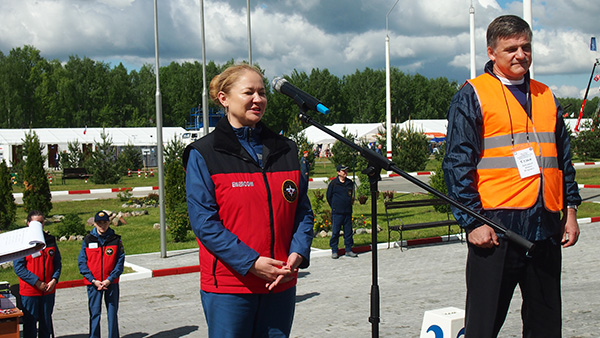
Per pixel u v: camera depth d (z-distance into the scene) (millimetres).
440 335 4902
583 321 6629
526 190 3510
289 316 3223
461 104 3652
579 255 11312
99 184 37500
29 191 20578
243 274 2986
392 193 22625
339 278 10367
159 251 14102
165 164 44406
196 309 8664
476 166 3627
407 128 40125
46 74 92250
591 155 45594
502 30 3557
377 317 3787
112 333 7043
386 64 32500
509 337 6145
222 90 3285
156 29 12758
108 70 100312
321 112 3615
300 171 3344
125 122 100375
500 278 3508
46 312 6934
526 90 3672
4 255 3971
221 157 3150
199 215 3084
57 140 50750
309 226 3305
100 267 6977
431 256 12195
